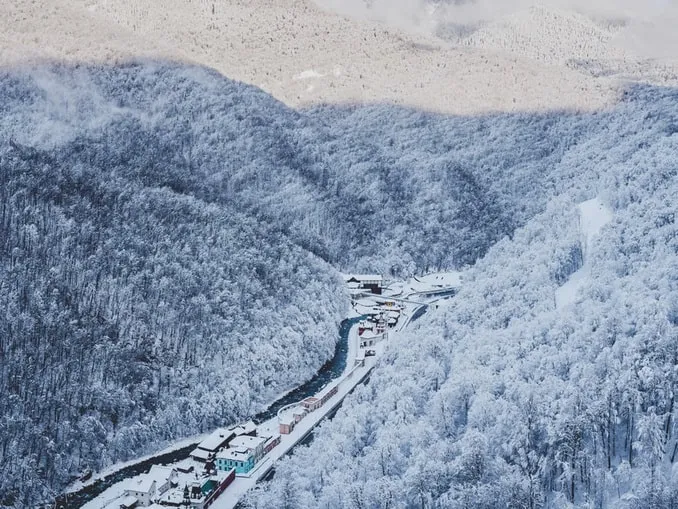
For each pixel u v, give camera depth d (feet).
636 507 560.61
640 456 609.83
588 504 582.76
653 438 604.49
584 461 614.34
